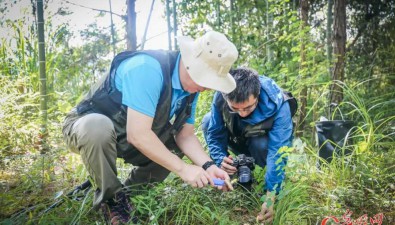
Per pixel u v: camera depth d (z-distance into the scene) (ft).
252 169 10.01
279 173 9.13
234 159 9.81
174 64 7.76
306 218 8.70
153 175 9.46
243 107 9.04
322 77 17.06
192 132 9.19
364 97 20.20
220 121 10.53
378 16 26.07
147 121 7.48
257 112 9.75
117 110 8.18
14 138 13.37
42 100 12.82
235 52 7.39
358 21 26.43
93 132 7.73
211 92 16.19
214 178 8.23
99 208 8.36
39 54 12.88
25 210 8.86
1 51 18.70
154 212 8.59
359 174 9.93
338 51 16.34
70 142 8.37
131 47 14.84
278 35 20.01
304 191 9.17
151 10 17.04
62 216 8.66
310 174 10.39
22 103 16.43
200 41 7.46
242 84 8.84
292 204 8.66
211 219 8.21
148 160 9.16
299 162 9.76
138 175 9.53
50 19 19.94
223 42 7.34
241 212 9.38
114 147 7.98
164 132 8.52
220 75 7.45
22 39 18.33
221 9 23.22
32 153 12.66
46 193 10.05
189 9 23.52
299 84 15.24
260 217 8.70
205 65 7.39
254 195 9.68
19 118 14.75
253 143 10.21
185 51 7.57
